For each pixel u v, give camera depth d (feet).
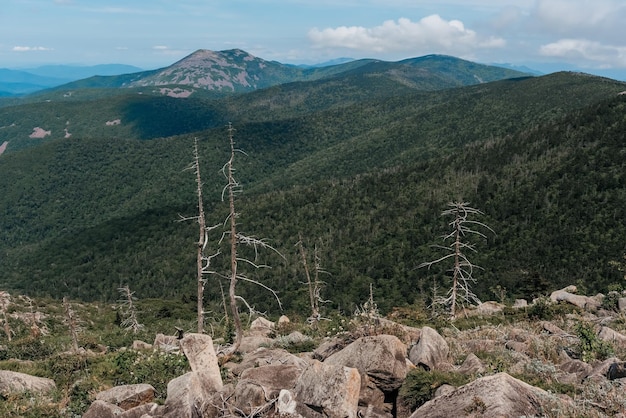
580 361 35.73
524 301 95.71
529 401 22.48
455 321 76.64
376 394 30.66
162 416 28.40
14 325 148.87
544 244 288.92
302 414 26.55
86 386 43.75
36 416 36.65
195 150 65.77
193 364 35.73
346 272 333.83
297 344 60.29
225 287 327.26
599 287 228.22
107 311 209.56
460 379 30.81
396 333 45.57
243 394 29.01
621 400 23.53
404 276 311.27
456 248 86.38
